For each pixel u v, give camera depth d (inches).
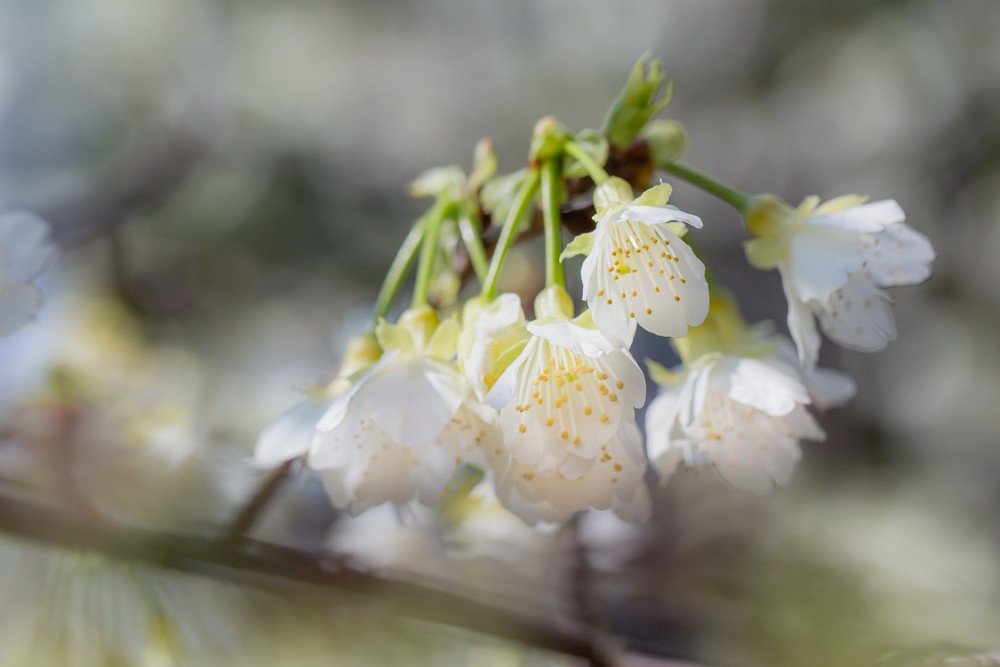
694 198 35.8
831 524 15.8
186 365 21.3
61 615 13.2
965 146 31.2
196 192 27.7
